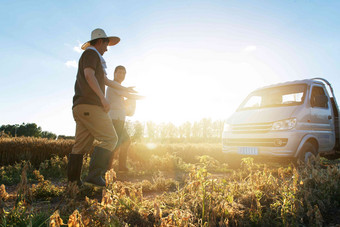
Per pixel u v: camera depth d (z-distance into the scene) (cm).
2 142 608
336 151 633
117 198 207
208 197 218
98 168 294
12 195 277
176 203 234
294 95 566
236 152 565
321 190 263
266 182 270
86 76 289
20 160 607
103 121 300
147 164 596
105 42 340
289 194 229
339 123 601
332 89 625
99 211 169
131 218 193
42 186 307
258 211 207
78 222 148
